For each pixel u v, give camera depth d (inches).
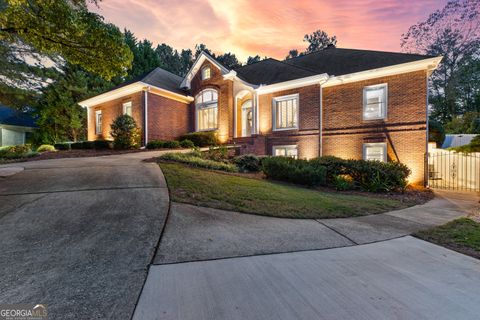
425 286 97.0
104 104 725.3
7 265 106.1
